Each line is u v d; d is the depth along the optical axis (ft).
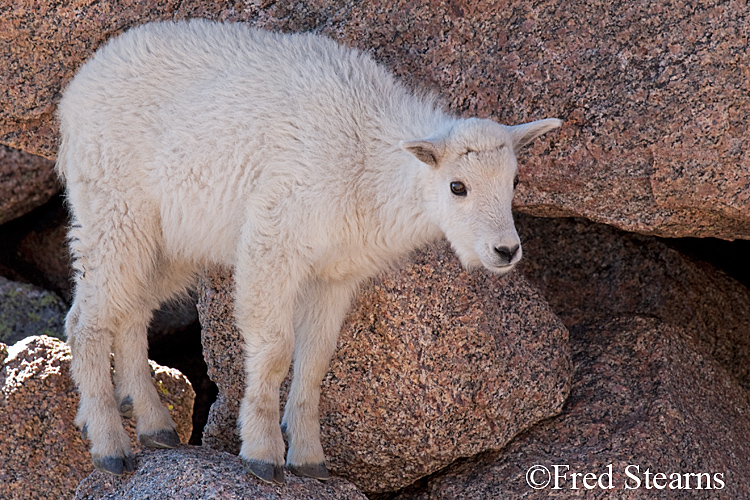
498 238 51.80
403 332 65.21
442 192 54.13
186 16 66.64
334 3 66.23
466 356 65.67
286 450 64.28
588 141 62.80
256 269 57.11
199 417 84.28
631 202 63.77
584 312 82.64
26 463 66.64
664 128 60.85
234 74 58.80
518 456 66.95
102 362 61.57
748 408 75.51
